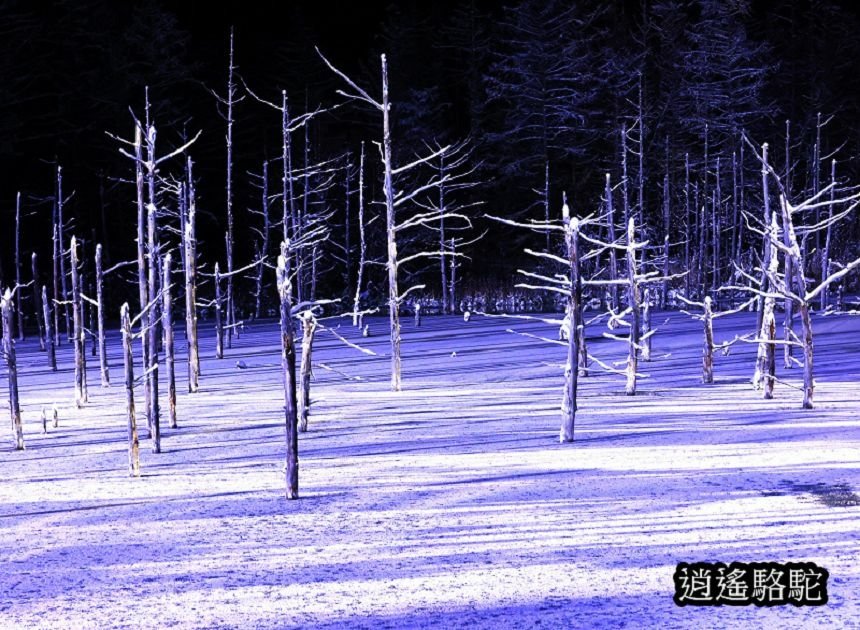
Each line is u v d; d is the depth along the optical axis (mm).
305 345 21062
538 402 24938
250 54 79625
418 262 71625
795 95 76062
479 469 16141
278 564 10867
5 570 11016
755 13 81750
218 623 8969
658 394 25906
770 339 23938
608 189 40875
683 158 67250
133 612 9352
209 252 72812
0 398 30688
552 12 71938
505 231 72875
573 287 19000
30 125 66062
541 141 69938
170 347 22938
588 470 15695
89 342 50500
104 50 67938
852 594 9273
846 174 70250
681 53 70438
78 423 24266
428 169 71125
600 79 67438
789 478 14547
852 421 20156
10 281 65125
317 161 69938
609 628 8547
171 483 15969
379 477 15750
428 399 26344
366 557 11016
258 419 23531
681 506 12961
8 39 64812
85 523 13258
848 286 60438
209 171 72938
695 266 66125
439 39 83875
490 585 9820
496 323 50688
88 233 67188
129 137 67438
